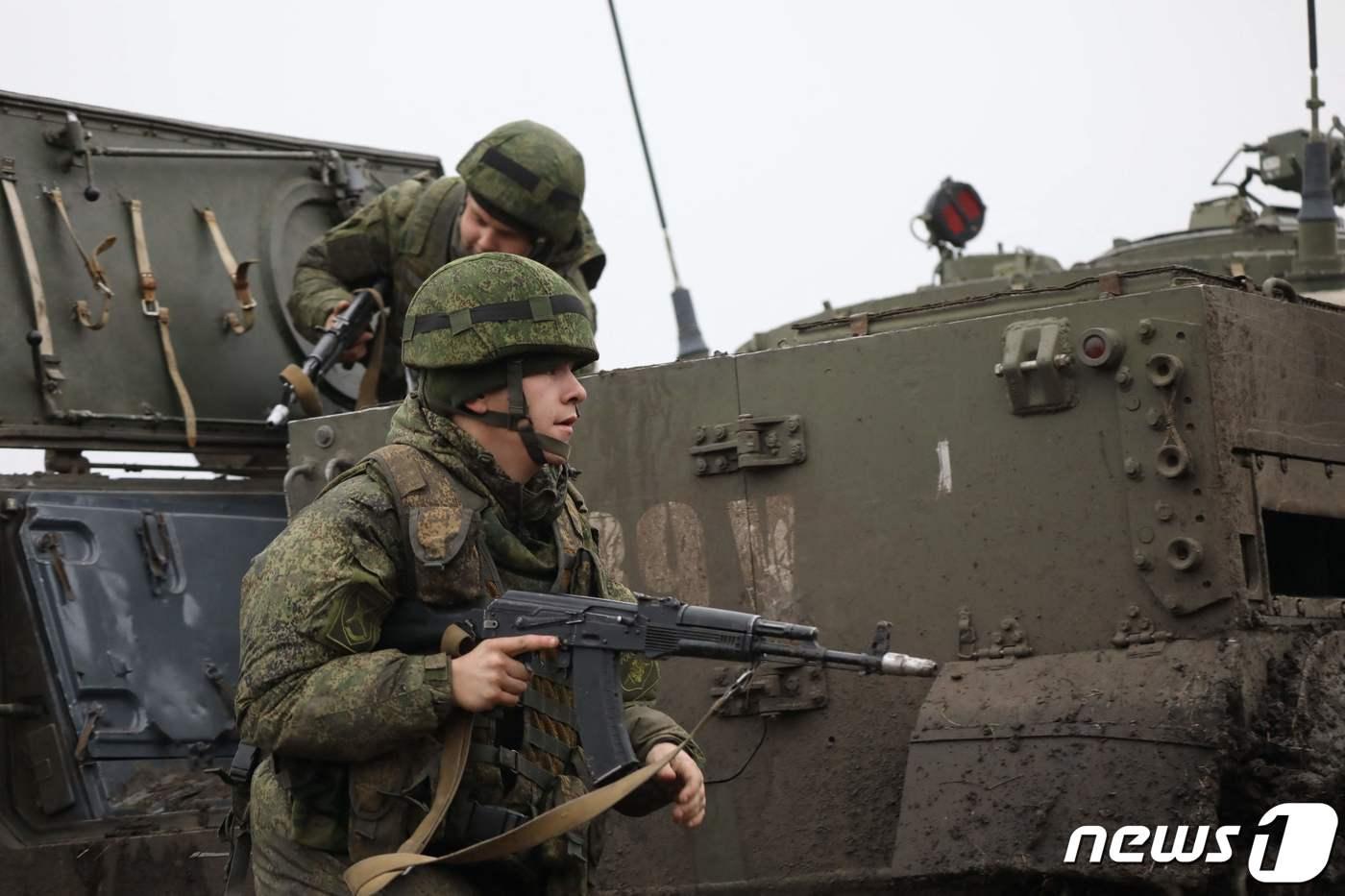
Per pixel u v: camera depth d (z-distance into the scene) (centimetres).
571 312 368
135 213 751
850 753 504
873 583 506
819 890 493
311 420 609
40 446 706
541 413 364
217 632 696
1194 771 418
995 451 488
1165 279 500
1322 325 504
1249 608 453
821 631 514
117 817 636
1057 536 476
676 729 382
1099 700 443
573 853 363
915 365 503
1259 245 905
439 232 707
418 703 334
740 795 519
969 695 467
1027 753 442
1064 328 475
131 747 653
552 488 372
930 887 448
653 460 547
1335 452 502
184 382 757
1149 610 461
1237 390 462
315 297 730
